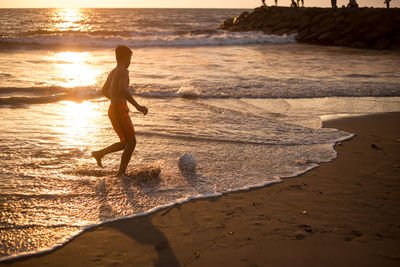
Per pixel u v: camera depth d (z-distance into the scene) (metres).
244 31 39.59
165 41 26.97
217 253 2.85
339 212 3.54
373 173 4.60
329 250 2.87
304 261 2.73
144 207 3.66
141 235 3.13
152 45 26.47
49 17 82.88
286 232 3.16
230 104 8.77
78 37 24.89
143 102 8.88
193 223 3.35
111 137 6.10
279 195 3.96
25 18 75.31
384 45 26.59
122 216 3.46
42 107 8.16
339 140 6.10
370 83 11.54
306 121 7.39
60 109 8.05
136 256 2.81
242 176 4.50
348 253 2.82
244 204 3.74
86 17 85.81
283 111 8.21
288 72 13.70
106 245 2.97
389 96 9.95
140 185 4.19
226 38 30.16
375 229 3.20
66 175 4.43
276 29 37.12
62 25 51.28
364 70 14.43
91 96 9.41
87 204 3.70
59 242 2.99
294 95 9.82
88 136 6.11
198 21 68.50
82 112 7.85
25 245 2.94
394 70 14.52
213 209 3.63
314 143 5.92
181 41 27.70
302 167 4.83
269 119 7.50
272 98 9.53
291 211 3.57
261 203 3.76
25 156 5.05
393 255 2.79
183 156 4.66
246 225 3.29
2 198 3.77
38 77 11.69
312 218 3.42
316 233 3.14
